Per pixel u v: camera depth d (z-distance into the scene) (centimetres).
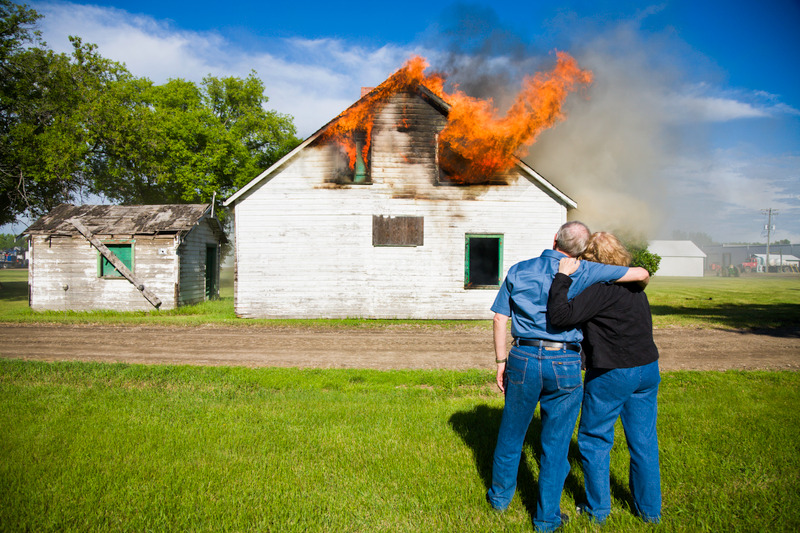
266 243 1581
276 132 3606
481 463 405
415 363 870
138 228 1798
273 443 445
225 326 1341
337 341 1105
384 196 1585
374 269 1588
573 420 310
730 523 312
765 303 2248
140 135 2938
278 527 305
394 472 385
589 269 312
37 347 1001
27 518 312
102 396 614
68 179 2655
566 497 357
